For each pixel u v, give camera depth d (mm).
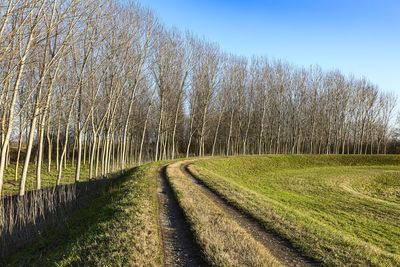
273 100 58812
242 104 57531
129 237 7648
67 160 44031
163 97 37781
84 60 19141
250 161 42750
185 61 41500
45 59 14125
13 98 12703
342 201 21328
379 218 16344
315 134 68062
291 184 29266
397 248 10617
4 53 9883
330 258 6805
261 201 13719
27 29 11812
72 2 14062
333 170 41062
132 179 18578
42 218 12430
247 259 6438
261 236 8562
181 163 32562
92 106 22219
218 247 7082
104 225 8953
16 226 11180
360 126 69562
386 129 68750
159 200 12867
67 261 6820
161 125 43000
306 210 17234
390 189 29578
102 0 16344
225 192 15258
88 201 15922
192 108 47812
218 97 52969
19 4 10180
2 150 12594
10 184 23484
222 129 61938
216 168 34500
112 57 22203
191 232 8531
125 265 6082
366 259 6805
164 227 9141
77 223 11352
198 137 58312
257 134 63312
